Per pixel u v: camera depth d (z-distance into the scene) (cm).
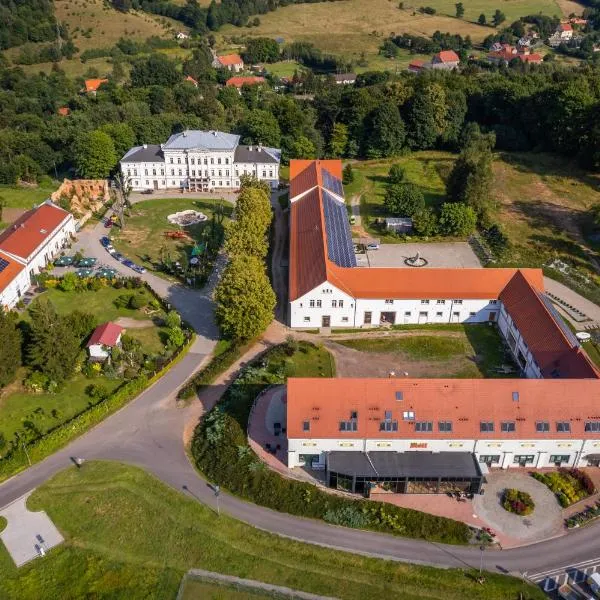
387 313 11644
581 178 18438
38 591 6925
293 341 10981
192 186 18412
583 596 6775
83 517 7806
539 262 13900
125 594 6862
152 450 8850
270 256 14488
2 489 8256
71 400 9794
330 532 7581
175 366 10612
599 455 8331
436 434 8175
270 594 6875
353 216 16400
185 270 13525
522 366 10444
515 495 7962
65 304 12500
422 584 6950
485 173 15550
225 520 7719
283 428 9075
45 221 14462
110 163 18688
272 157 18250
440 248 14762
